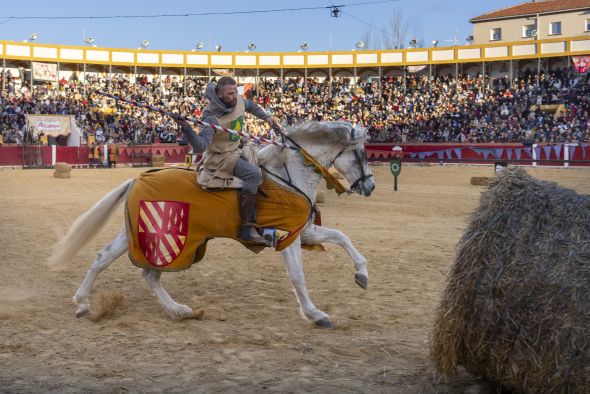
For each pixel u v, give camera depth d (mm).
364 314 6406
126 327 5805
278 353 5137
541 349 3709
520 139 38312
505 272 3895
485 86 48406
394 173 21797
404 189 22281
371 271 8555
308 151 6031
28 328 5699
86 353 5059
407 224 13398
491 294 3930
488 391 4293
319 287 7641
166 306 6043
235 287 7598
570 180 25578
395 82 51844
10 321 5918
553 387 3703
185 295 7152
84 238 6043
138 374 4598
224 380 4512
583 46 44906
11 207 15562
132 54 50469
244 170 5727
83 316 6102
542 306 3719
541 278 3758
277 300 6992
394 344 5406
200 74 54281
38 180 24922
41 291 7207
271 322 6066
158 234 5785
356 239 11227
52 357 4949
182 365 4812
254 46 53500
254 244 5953
